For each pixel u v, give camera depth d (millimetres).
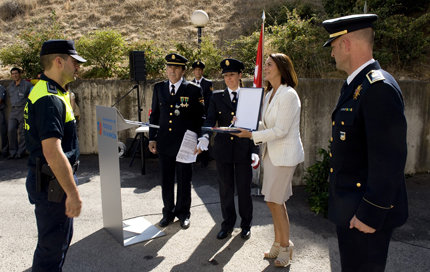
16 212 4254
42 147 2047
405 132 1622
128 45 8266
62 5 13617
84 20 12094
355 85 1813
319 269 2971
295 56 6188
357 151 1801
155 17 11883
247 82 5531
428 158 5586
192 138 3637
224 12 11680
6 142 7176
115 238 3518
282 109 2715
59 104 2131
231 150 3387
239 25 10367
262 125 3021
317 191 4414
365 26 1817
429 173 5609
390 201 1627
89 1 13656
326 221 3988
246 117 3053
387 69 6156
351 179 1837
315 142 5156
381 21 6184
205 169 6219
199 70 6027
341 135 1843
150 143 3939
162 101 3762
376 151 1625
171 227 3812
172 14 11914
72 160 2289
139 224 3830
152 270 2969
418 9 7188
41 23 12070
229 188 3520
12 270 2967
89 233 3660
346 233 1884
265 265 3037
